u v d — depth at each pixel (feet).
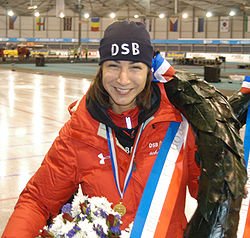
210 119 4.02
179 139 4.47
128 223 4.52
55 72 79.46
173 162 4.40
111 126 4.30
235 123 4.40
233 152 3.88
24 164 16.87
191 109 4.19
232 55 138.72
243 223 5.34
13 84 54.08
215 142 3.89
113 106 4.42
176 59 131.75
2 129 23.98
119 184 4.46
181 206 4.67
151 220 4.33
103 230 3.81
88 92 4.49
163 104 4.46
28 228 4.33
